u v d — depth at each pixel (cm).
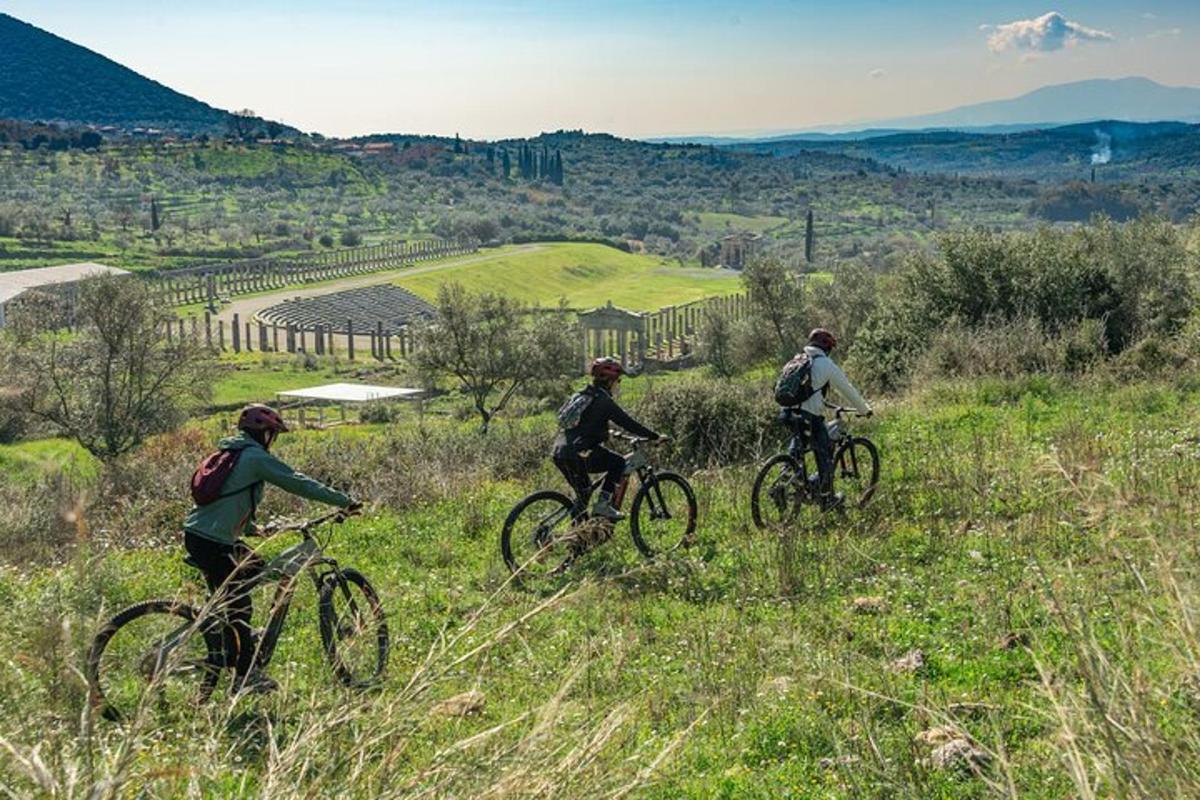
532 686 682
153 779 349
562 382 5112
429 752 518
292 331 8738
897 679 649
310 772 376
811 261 18088
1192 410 1474
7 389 3253
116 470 2006
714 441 1562
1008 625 711
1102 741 339
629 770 423
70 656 384
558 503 1038
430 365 4681
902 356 2312
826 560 945
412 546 1169
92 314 3472
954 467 1226
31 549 1312
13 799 313
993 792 424
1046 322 2194
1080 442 1168
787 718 607
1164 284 2405
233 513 670
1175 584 387
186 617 639
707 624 809
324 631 690
